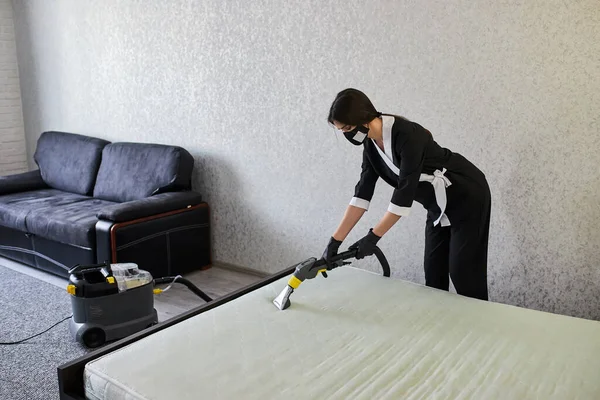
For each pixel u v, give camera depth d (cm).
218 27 379
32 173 480
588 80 254
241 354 182
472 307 221
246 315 212
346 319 209
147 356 180
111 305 276
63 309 329
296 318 210
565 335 196
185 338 193
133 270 288
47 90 514
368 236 227
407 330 201
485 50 278
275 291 236
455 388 163
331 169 342
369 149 233
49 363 264
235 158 390
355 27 318
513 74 272
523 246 284
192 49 397
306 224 361
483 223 239
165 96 423
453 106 292
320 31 332
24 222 387
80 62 477
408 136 215
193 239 391
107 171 431
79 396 174
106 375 169
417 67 300
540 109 268
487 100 281
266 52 358
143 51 428
